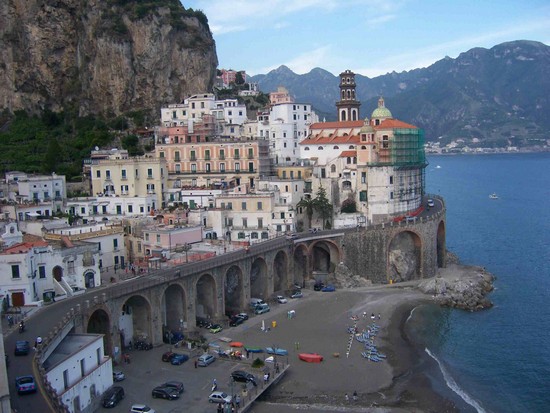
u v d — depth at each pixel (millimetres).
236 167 178125
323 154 183000
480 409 85000
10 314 91250
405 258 152500
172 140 186250
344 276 146750
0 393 58062
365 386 90938
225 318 117000
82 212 156375
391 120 178250
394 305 131125
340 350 104438
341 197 169250
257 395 84500
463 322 123062
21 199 152375
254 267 132500
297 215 160875
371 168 164375
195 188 169750
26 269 95688
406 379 94375
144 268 120250
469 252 192750
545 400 88625
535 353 106250
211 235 150000
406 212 169125
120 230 129375
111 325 92625
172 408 79250
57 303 97062
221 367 93750
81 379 75750
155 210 156250
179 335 106188
